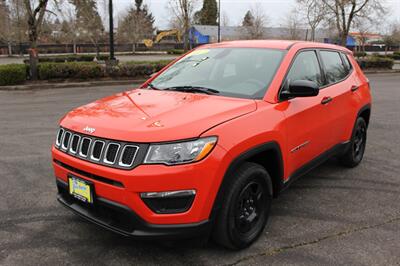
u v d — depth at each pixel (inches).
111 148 116.1
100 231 146.8
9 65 655.1
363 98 216.2
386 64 1080.2
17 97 514.3
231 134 121.1
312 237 143.6
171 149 111.8
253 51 170.1
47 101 474.3
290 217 160.1
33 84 628.1
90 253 132.0
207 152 114.5
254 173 129.5
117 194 113.7
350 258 130.0
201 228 116.5
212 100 140.7
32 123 339.3
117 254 131.2
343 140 199.6
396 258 130.2
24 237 142.5
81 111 139.9
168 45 2452.0
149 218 112.6
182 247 134.9
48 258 129.0
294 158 154.2
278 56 162.4
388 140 287.9
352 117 203.3
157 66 742.5
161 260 127.7
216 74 164.1
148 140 111.9
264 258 129.3
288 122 145.9
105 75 700.0
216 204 118.6
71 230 147.8
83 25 1818.4
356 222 156.4
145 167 110.6
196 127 116.9
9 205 169.8
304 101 159.6
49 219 156.9
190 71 172.9
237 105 134.8
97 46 1809.8
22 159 233.9
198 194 113.9
